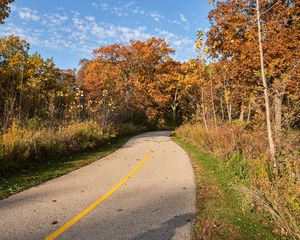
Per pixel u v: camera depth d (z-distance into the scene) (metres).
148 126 39.41
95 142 15.91
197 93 20.58
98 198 6.44
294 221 4.80
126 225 4.95
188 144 18.44
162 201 6.34
